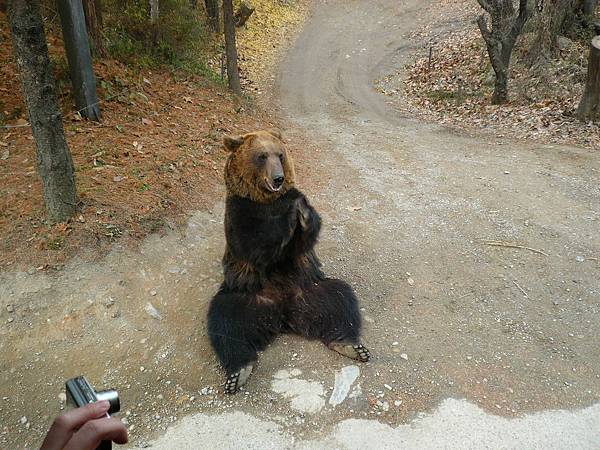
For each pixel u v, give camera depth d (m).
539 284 3.26
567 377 2.55
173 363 2.68
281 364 2.63
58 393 2.52
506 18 7.77
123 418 2.38
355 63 12.07
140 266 3.22
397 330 2.89
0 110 4.44
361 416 2.34
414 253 3.63
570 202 4.29
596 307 3.04
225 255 2.88
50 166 3.16
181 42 7.76
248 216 2.64
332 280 2.87
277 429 2.28
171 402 2.47
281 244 2.68
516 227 3.92
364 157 5.74
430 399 2.43
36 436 2.34
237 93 7.81
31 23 2.85
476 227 3.95
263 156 2.53
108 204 3.51
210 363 2.68
